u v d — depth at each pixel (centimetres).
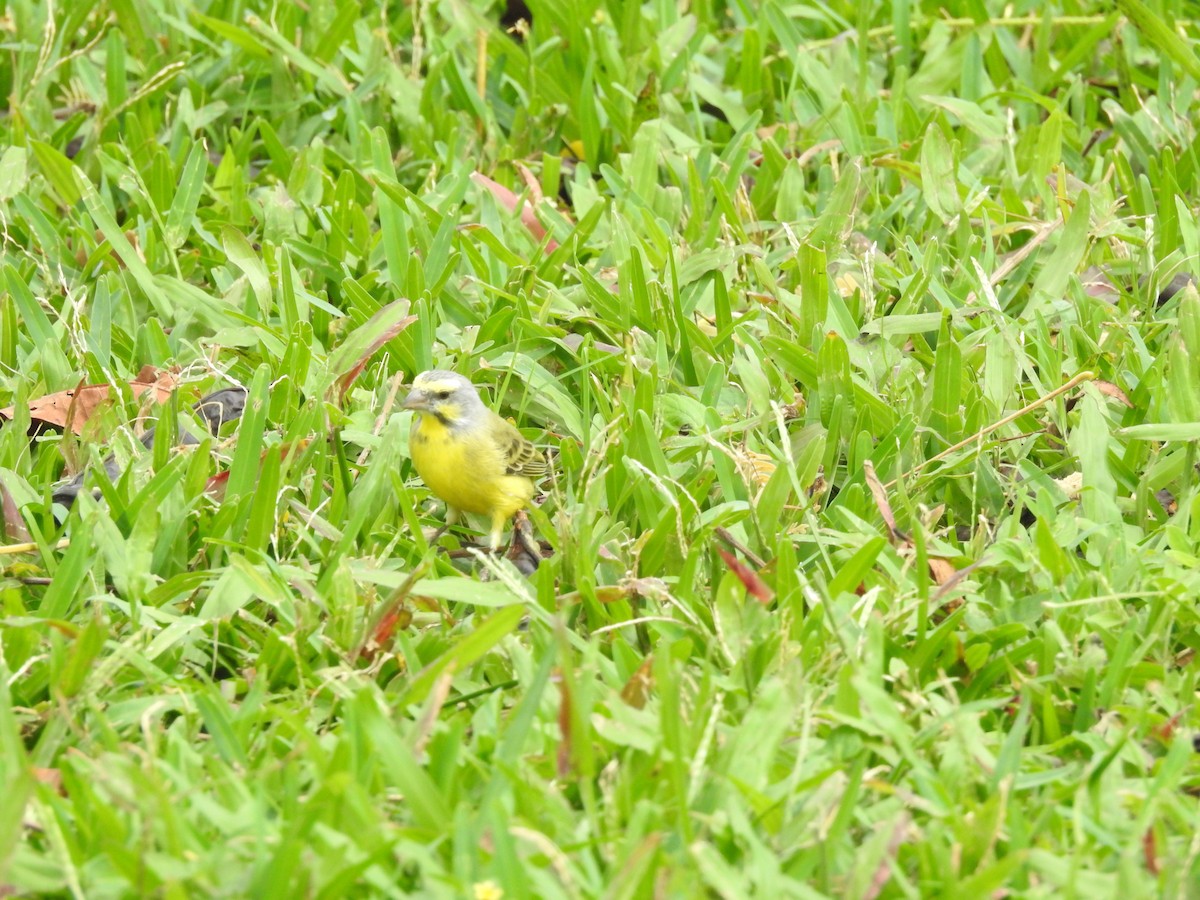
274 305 1261
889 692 845
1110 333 1197
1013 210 1418
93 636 775
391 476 944
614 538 967
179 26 1590
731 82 1677
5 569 915
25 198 1287
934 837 698
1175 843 713
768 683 757
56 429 1095
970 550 971
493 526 1022
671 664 773
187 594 904
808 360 1105
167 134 1536
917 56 1756
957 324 1211
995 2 1812
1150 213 1411
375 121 1572
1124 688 841
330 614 856
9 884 630
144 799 665
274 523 941
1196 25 1758
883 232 1398
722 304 1223
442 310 1255
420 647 857
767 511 951
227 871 654
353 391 1116
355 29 1672
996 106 1602
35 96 1500
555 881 650
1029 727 838
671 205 1417
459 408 986
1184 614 890
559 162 1468
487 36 1639
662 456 986
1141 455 1078
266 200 1375
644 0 1855
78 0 1609
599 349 1185
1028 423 1112
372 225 1430
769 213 1465
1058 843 729
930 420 1095
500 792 693
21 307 1173
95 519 873
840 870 694
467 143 1540
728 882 636
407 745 712
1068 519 968
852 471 1046
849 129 1494
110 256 1303
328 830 654
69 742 776
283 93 1575
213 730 749
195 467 962
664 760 714
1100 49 1775
